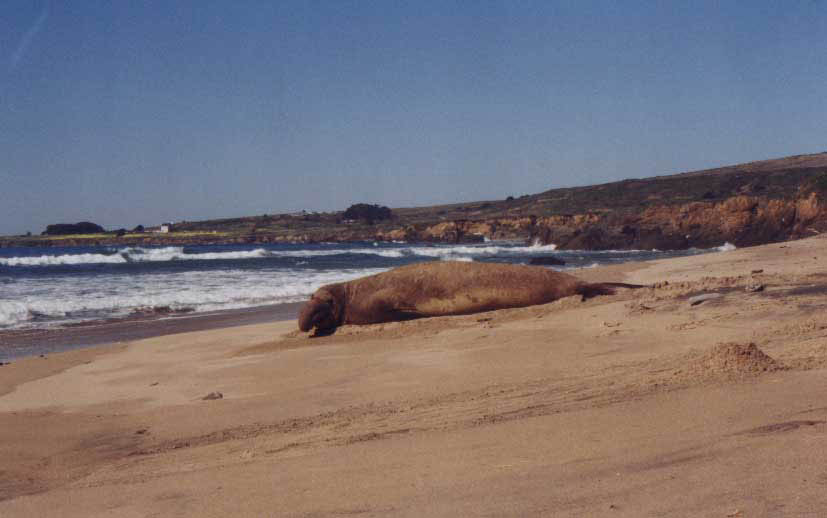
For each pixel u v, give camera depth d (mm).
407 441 4969
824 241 25094
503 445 4422
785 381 5281
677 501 2926
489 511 3084
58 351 13750
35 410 8062
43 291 25453
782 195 59906
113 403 8297
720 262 21297
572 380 6695
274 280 30875
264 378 9219
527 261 46750
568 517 2883
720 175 111688
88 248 97750
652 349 7965
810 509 2639
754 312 9211
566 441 4312
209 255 64250
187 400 8203
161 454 5895
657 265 24656
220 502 3871
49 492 4883
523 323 11211
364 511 3324
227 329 14930
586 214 98500
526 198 158750
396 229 118750
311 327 12984
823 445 3473
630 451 3857
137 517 3770
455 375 7980
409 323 12711
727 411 4527
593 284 13141
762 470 3199
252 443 5812
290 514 3436
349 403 7129
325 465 4496
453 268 13219
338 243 116500
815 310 8875
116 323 17688
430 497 3434
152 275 35844
